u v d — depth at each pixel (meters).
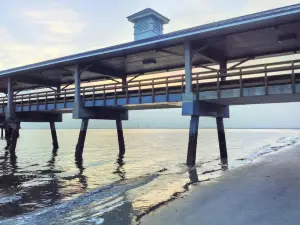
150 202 9.46
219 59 19.27
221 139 19.16
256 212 7.50
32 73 25.11
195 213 7.81
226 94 14.70
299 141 47.25
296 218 6.89
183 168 16.20
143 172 16.62
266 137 70.38
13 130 26.45
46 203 10.34
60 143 48.78
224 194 9.49
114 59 20.36
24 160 23.52
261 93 13.77
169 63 21.92
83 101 21.36
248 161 19.05
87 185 13.38
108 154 27.91
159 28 26.64
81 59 19.91
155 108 22.78
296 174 12.36
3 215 9.02
